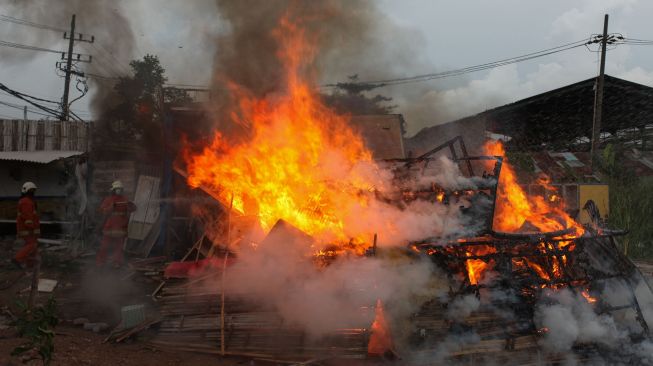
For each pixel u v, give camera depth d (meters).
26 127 14.86
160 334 5.56
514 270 5.59
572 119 26.11
